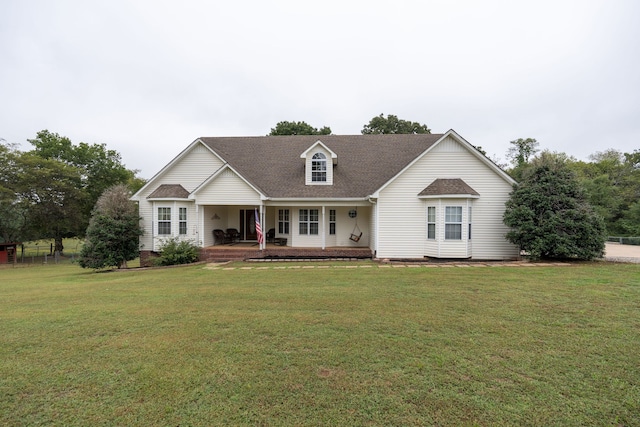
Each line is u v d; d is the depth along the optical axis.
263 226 16.52
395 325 5.73
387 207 15.07
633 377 3.88
